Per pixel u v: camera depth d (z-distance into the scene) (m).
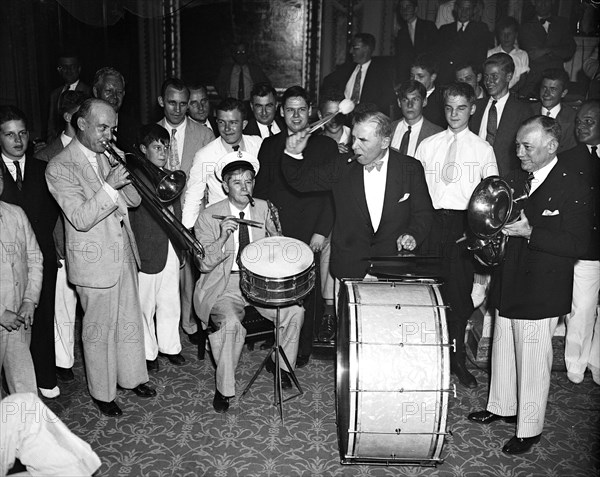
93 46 6.15
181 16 6.22
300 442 3.54
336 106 4.82
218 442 3.52
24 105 6.01
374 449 3.17
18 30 5.90
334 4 6.08
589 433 3.66
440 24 5.71
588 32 5.28
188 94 4.50
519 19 5.38
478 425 3.71
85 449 2.67
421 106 4.58
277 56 6.33
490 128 4.65
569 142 4.61
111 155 3.58
